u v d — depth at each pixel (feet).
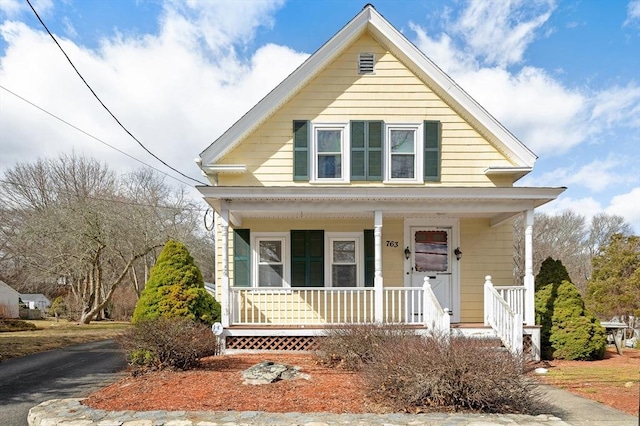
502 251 38.55
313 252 38.14
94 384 25.26
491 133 36.73
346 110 37.19
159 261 34.19
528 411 18.60
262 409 18.47
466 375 18.30
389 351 20.75
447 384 18.42
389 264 38.27
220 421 16.71
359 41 37.68
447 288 38.19
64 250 84.38
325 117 37.09
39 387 24.79
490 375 18.29
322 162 37.06
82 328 70.95
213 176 38.37
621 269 62.28
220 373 25.27
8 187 93.71
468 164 37.22
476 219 38.75
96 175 101.96
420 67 36.76
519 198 32.37
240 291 36.22
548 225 134.10
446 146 37.40
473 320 37.88
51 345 43.78
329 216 37.50
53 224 81.15
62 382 25.99
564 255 129.49
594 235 140.36
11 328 65.77
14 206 94.17
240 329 32.68
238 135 36.27
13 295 105.19
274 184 36.60
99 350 40.68
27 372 29.32
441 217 38.50
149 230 92.12
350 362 25.93
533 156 36.27
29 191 95.09
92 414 17.85
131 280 111.24
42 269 87.25
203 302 34.01
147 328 26.35
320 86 37.32
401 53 37.04
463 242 38.55
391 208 33.12
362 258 38.17
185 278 33.81
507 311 29.68
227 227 32.91
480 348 19.84
